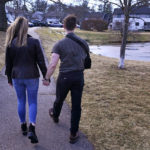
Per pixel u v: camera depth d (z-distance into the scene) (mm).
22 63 2799
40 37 18469
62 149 2930
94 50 23500
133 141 3156
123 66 8242
